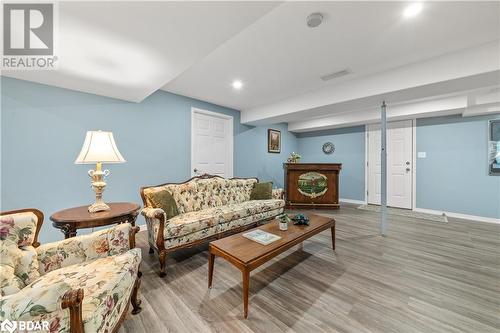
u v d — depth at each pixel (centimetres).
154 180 350
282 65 269
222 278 202
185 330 138
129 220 195
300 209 500
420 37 210
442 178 444
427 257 242
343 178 607
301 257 243
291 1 163
